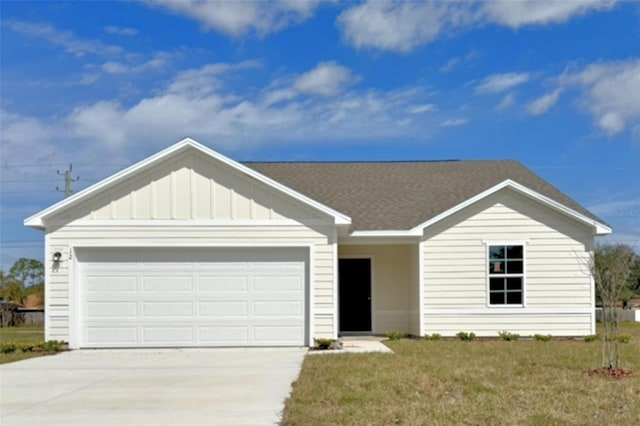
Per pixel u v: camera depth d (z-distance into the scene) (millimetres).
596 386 9070
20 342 15281
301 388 8961
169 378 10266
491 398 8234
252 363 11914
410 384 9180
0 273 45000
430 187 19875
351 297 18578
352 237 16562
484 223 16828
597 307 26656
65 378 10422
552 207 16672
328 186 20328
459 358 11977
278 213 14719
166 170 14727
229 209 14695
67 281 14492
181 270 14711
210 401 8320
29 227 14656
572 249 16672
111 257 14680
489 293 16641
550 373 10188
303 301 14695
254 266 14758
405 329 18219
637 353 12758
